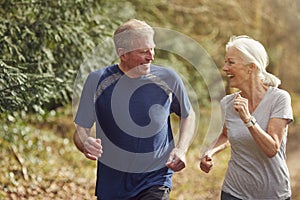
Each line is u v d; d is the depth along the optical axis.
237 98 6.25
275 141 6.27
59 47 11.01
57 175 13.88
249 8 21.16
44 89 9.81
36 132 16.20
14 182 12.23
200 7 20.44
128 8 14.95
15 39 10.59
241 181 6.52
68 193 12.95
